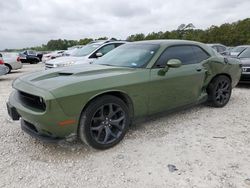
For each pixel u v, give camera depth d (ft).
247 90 25.26
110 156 11.10
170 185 8.99
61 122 10.25
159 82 13.30
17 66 47.01
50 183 9.16
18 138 12.89
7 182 9.19
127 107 12.27
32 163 10.51
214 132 13.70
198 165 10.27
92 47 32.01
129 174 9.71
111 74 12.00
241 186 8.89
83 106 10.66
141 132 13.64
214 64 16.89
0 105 19.54
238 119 15.81
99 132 11.40
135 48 15.30
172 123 15.02
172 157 10.96
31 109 10.62
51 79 11.30
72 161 10.69
